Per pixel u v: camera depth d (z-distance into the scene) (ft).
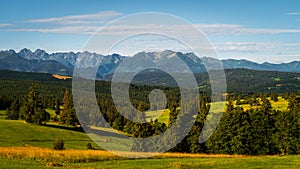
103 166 138.41
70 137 301.02
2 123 334.44
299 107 263.49
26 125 335.06
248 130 232.32
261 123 237.66
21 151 155.33
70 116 347.36
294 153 235.61
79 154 158.30
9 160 136.77
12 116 409.08
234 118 231.30
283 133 236.84
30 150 159.94
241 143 227.40
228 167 138.21
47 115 371.97
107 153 162.40
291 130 235.61
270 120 245.65
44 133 309.01
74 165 140.05
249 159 165.07
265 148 233.76
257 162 151.94
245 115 238.07
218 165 143.13
